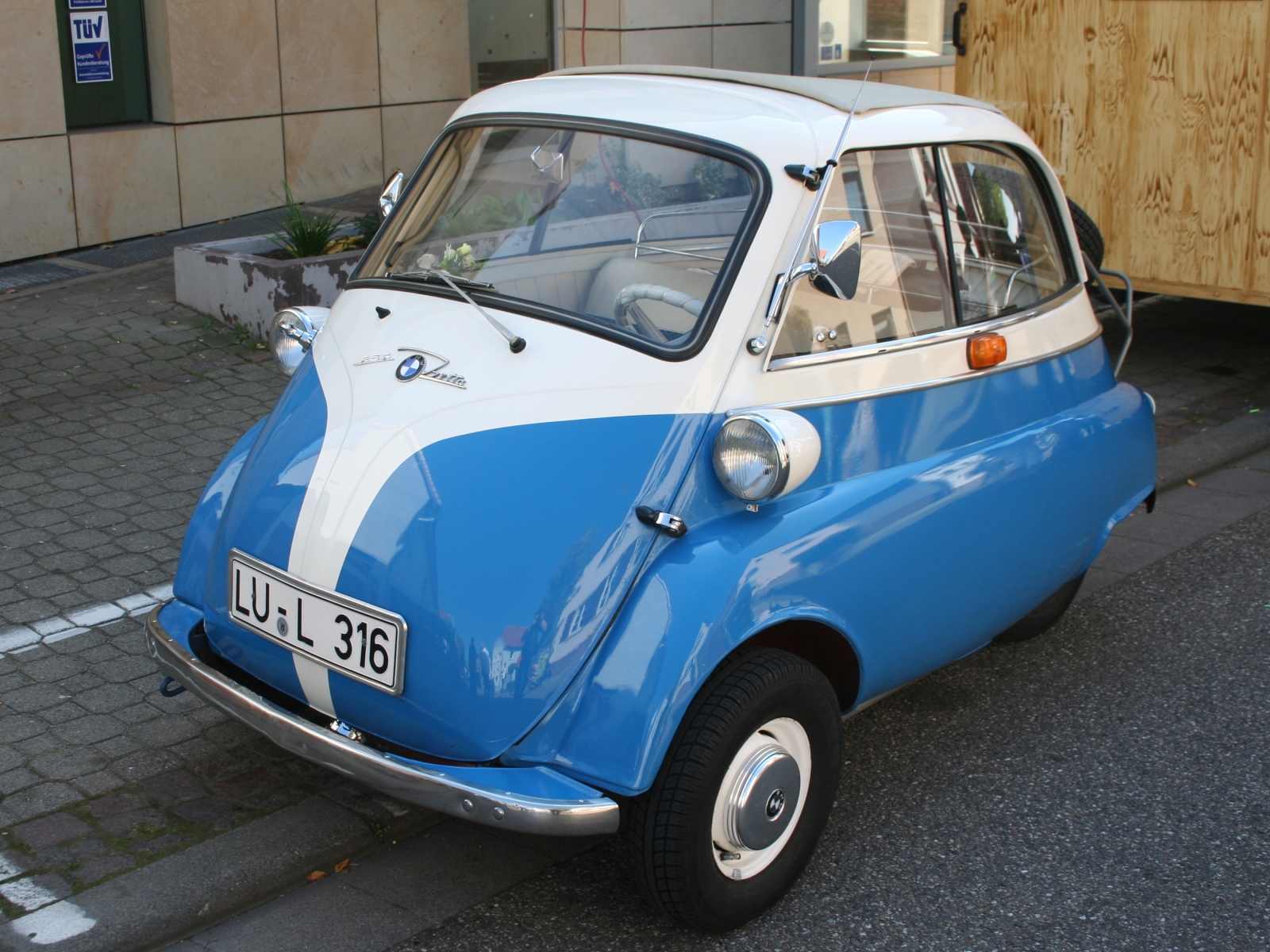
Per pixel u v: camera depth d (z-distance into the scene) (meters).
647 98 3.77
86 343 7.77
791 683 3.17
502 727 2.94
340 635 3.11
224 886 3.32
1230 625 5.20
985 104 4.35
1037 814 3.90
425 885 3.48
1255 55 7.54
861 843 3.73
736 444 3.05
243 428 6.64
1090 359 4.49
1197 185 7.97
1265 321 9.67
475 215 3.78
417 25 11.60
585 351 3.25
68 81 9.74
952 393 3.76
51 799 3.68
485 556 3.00
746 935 3.32
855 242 3.20
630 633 2.95
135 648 4.59
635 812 3.06
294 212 8.46
